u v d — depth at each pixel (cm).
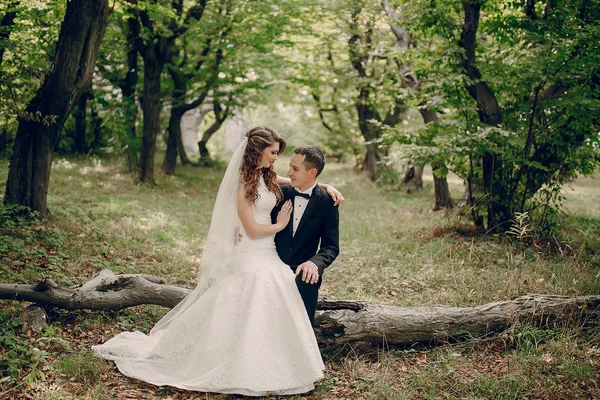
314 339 392
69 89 758
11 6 920
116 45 1348
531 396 367
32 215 768
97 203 1012
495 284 585
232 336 386
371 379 395
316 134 2628
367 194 1531
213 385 374
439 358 423
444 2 872
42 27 1025
